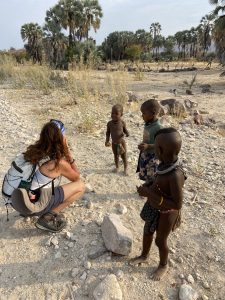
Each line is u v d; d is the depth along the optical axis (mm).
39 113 9445
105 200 4508
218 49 27578
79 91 12031
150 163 3947
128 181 5074
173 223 2949
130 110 9844
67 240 3680
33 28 45719
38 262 3385
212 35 27016
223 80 22422
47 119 8789
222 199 4648
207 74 28188
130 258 3406
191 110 10656
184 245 3625
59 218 3832
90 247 3551
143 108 3801
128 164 5719
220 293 3047
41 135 3555
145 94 14508
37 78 14156
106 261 3367
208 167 5695
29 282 3148
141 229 3896
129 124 8383
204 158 6160
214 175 5395
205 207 4402
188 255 3477
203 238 3748
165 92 15891
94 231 3805
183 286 3025
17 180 3512
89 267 3281
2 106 10320
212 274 3248
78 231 3816
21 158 3557
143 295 2996
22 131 7555
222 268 3324
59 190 3785
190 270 3291
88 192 4707
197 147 6777
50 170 3547
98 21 40125
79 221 4004
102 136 7359
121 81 12461
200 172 5426
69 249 3543
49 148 3512
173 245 3619
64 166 3680
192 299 2934
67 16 38344
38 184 3543
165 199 2760
